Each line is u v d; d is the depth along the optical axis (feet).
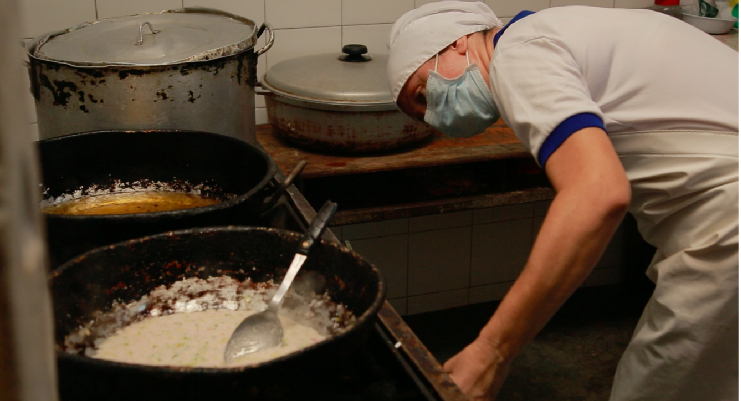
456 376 3.06
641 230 4.38
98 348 2.90
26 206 0.53
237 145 4.20
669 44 3.62
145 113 4.39
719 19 7.76
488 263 9.04
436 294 8.98
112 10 6.34
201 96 4.51
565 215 2.83
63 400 2.16
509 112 3.30
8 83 0.50
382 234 8.36
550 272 2.86
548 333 8.52
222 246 3.17
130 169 4.43
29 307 0.55
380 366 2.86
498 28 4.23
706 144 3.62
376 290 2.68
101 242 3.21
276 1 6.84
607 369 7.88
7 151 0.50
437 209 6.23
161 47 4.58
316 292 3.10
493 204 6.40
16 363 0.55
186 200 4.42
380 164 6.00
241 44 4.68
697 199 3.79
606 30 3.56
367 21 7.27
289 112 6.02
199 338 3.00
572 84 3.16
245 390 2.07
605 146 2.93
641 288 9.47
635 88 3.60
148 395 2.05
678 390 4.27
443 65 4.10
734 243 3.72
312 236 3.04
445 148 6.44
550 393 7.47
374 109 5.72
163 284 3.17
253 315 2.95
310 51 7.18
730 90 3.66
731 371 4.12
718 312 3.92
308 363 2.17
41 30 6.14
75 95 4.31
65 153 4.19
